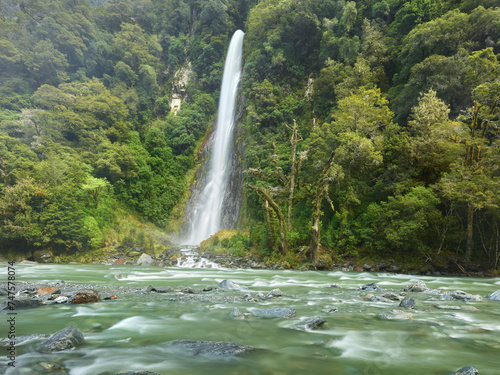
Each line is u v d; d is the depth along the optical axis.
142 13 76.94
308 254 24.36
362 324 4.91
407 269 22.44
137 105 60.47
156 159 51.69
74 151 39.84
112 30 71.06
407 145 26.03
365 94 30.31
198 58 67.75
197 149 58.75
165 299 7.36
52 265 24.12
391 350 3.63
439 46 31.92
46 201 30.83
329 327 4.71
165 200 48.97
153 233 42.75
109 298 7.36
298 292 9.50
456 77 27.77
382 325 4.85
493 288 12.70
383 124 29.59
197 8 78.12
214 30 68.69
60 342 3.59
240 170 45.81
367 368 3.03
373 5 46.06
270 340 4.00
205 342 3.77
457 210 24.55
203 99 62.41
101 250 31.34
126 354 3.38
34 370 2.80
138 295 8.09
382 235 24.48
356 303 7.17
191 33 77.12
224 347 3.59
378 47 41.25
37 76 49.97
